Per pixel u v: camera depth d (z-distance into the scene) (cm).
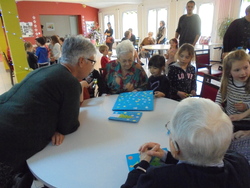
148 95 154
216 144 50
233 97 152
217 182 51
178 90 201
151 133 104
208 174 52
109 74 180
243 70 140
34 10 990
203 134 50
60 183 73
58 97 96
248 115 141
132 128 110
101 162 83
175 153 60
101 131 108
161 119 119
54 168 80
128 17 1057
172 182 52
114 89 180
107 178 74
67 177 75
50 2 1032
